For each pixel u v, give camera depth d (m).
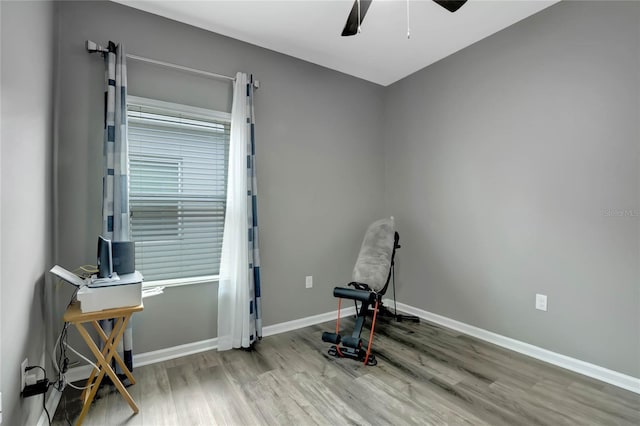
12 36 1.37
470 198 3.05
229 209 2.74
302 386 2.14
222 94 2.82
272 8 2.43
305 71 3.32
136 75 2.44
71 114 2.20
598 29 2.21
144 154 2.51
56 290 2.07
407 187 3.72
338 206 3.58
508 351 2.68
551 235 2.47
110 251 1.93
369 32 2.79
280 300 3.15
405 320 3.44
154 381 2.20
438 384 2.16
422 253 3.53
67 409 1.88
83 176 2.23
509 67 2.73
